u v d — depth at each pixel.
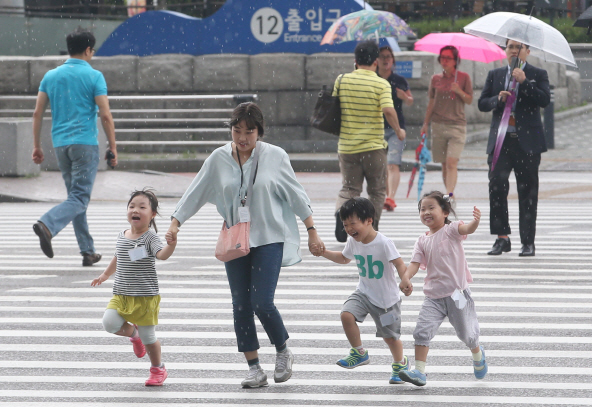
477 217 11.37
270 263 11.34
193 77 46.66
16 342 13.93
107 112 20.11
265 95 46.31
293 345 13.73
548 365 12.56
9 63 47.28
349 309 11.51
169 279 18.97
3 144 36.12
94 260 20.69
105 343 13.91
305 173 40.56
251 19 46.53
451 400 11.05
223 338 14.21
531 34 19.94
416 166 28.39
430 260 11.68
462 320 11.59
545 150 20.66
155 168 42.00
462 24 56.78
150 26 47.34
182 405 10.88
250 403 10.95
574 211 28.42
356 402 10.98
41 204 32.91
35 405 10.91
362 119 20.78
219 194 11.64
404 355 12.50
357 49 20.98
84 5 59.28
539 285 17.94
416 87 44.28
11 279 19.06
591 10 27.14
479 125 51.06
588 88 60.84
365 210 11.24
